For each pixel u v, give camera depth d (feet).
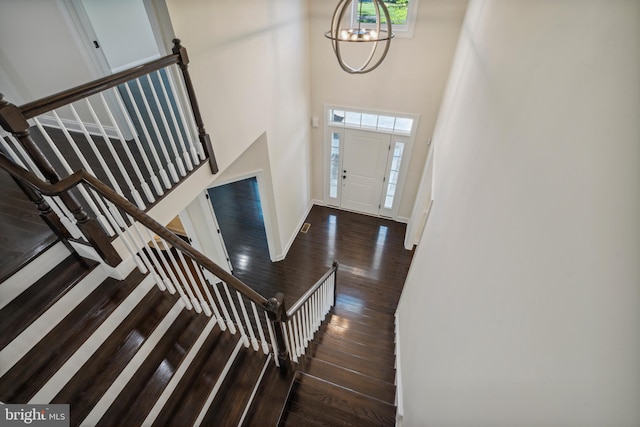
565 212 2.15
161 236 5.42
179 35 7.06
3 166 4.58
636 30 1.65
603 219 1.71
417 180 17.39
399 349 10.54
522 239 2.82
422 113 15.08
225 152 9.70
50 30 9.44
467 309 4.14
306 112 16.08
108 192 5.07
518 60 4.11
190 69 7.55
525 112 3.43
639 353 1.30
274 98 12.13
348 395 8.00
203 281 6.61
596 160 1.87
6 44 9.70
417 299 8.92
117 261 6.51
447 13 12.36
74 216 5.62
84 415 5.11
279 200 14.70
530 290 2.48
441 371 4.84
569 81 2.50
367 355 11.03
